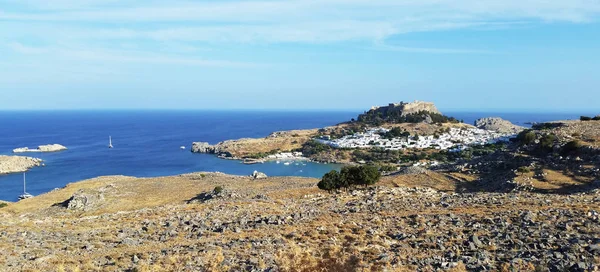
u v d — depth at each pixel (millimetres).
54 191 72250
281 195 44656
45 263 18062
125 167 178625
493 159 71938
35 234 24219
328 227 22234
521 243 17094
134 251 19641
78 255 19609
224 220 27125
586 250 15570
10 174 159250
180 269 16125
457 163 79000
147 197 61438
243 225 25109
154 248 20141
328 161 189375
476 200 31312
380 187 46062
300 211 29469
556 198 30797
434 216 23562
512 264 14367
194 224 26203
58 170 168875
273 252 17719
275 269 15000
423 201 32125
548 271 13680
